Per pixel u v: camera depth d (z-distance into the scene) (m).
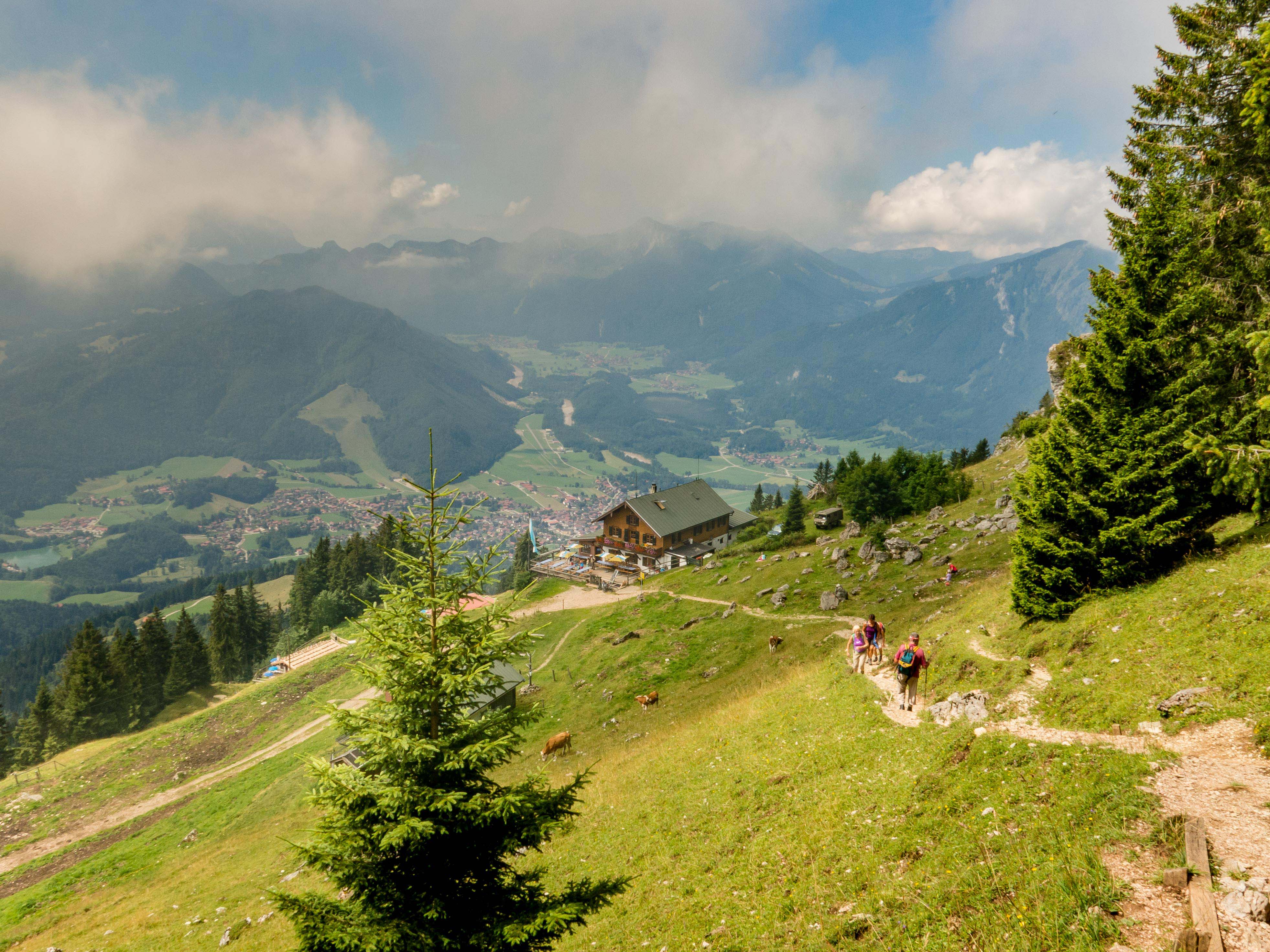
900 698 24.27
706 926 15.52
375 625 12.20
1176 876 9.32
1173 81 29.45
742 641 54.12
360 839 10.78
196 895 37.25
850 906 13.41
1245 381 23.28
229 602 131.12
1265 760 11.91
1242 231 26.12
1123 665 18.27
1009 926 10.16
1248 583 18.72
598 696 53.81
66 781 75.56
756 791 21.66
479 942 10.59
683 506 109.44
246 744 76.94
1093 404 25.41
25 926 43.25
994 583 43.69
